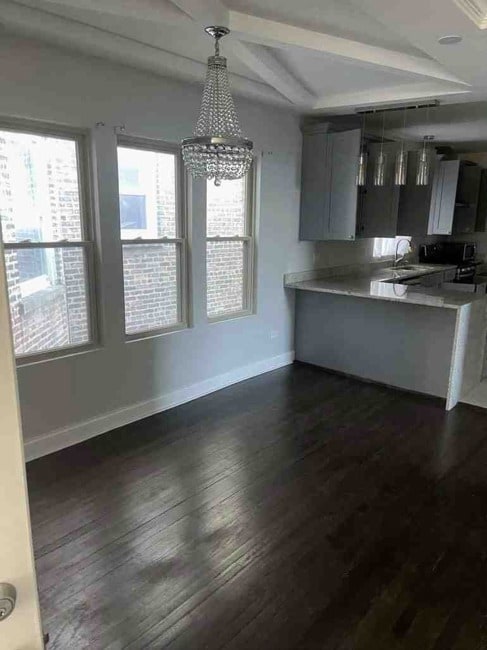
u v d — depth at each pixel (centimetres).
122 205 348
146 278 372
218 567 217
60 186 310
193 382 418
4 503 66
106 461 310
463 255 722
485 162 738
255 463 310
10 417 64
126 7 228
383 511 261
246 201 445
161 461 311
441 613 194
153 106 343
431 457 321
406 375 442
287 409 399
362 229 491
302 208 496
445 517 256
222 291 441
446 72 315
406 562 222
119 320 350
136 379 370
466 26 219
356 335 472
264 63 322
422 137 600
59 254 315
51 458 312
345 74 354
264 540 236
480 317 434
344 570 217
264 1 232
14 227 292
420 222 550
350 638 182
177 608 194
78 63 297
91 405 342
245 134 417
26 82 276
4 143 281
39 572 212
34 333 309
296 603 198
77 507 260
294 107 434
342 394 434
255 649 177
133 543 232
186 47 306
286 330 513
